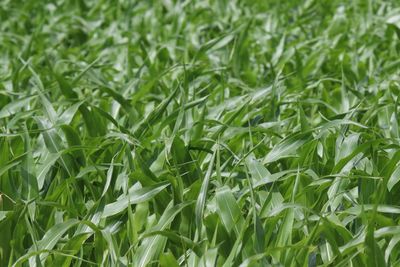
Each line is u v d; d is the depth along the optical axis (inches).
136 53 351.9
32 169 182.2
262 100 249.1
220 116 236.8
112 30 417.7
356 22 396.5
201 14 432.1
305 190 167.2
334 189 174.6
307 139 183.3
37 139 226.5
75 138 202.4
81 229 168.2
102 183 191.9
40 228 173.8
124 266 154.6
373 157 177.9
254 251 152.9
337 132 203.8
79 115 244.2
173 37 371.6
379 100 238.8
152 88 287.9
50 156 189.8
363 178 172.7
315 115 249.1
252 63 341.7
